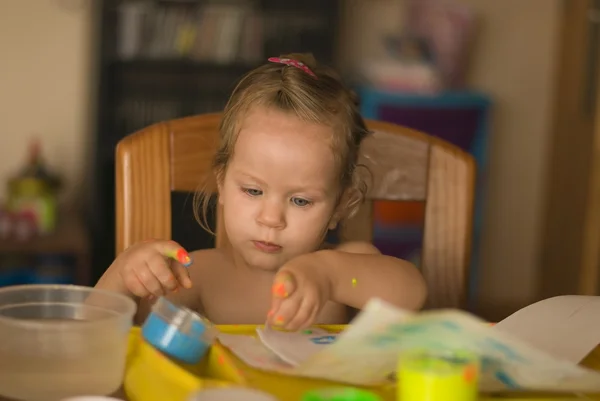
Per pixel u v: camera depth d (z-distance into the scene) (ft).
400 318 2.14
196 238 4.83
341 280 3.23
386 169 4.63
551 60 13.28
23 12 11.48
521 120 13.38
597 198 11.21
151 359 2.63
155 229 4.33
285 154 3.64
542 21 13.19
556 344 2.92
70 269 10.59
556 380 2.49
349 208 4.27
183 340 2.69
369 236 4.66
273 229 3.70
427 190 4.65
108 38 10.95
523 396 2.65
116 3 10.93
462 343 2.32
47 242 9.91
